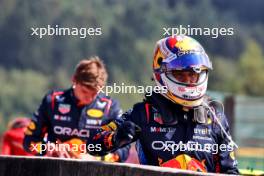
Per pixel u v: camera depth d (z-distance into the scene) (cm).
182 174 1420
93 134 1836
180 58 1789
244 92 17650
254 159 3594
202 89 1802
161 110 1803
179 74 1795
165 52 1816
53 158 1684
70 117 2380
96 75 2345
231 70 19438
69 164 1645
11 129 3025
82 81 2339
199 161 1802
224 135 1825
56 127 2395
